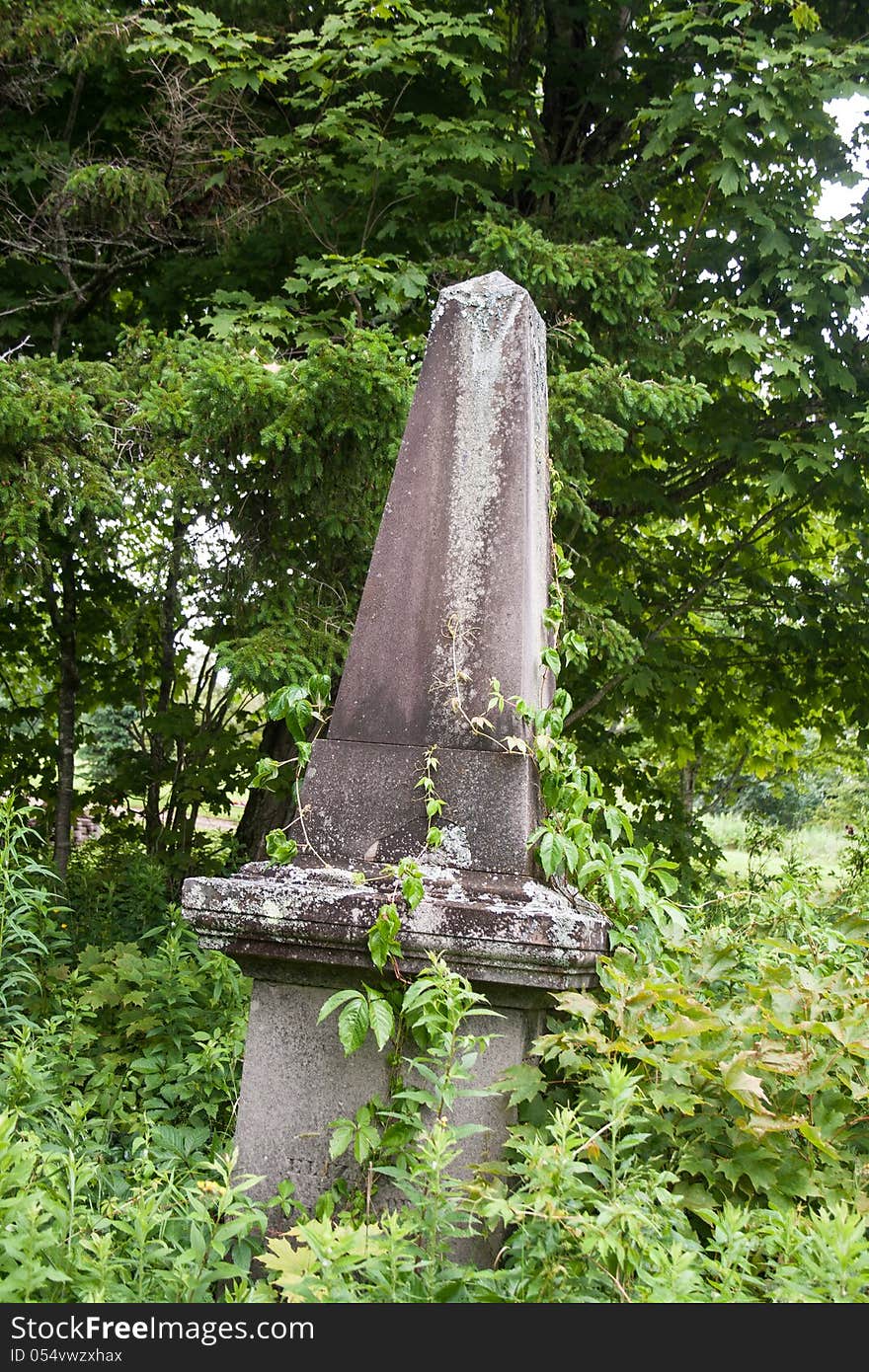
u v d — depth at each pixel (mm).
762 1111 2688
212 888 2959
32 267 7961
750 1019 3084
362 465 5922
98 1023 4695
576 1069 2785
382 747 3240
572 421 6133
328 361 5531
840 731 10203
